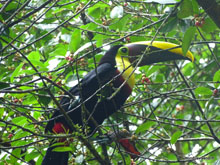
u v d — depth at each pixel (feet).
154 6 39.73
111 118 37.40
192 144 50.21
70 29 37.22
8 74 33.76
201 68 45.19
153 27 36.29
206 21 29.37
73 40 27.81
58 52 29.35
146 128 28.71
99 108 32.53
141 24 35.70
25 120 30.25
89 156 30.27
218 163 31.35
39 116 31.50
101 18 34.50
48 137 25.22
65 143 27.91
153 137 38.63
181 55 34.76
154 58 35.06
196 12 28.25
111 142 31.48
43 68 29.94
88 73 33.68
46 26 35.83
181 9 27.71
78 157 29.45
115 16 30.09
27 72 30.04
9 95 31.12
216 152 43.93
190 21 30.04
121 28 32.07
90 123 32.50
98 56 35.94
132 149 31.91
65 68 29.63
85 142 27.04
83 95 32.55
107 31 35.24
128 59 35.19
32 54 30.99
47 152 30.45
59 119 31.86
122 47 35.37
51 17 35.88
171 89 41.55
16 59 35.70
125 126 34.01
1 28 29.99
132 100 36.45
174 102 45.16
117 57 34.94
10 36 33.19
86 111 27.99
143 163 37.50
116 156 34.27
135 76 36.17
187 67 45.88
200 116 41.75
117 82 32.94
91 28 33.06
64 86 31.65
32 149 31.04
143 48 35.22
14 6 32.24
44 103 29.89
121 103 33.06
